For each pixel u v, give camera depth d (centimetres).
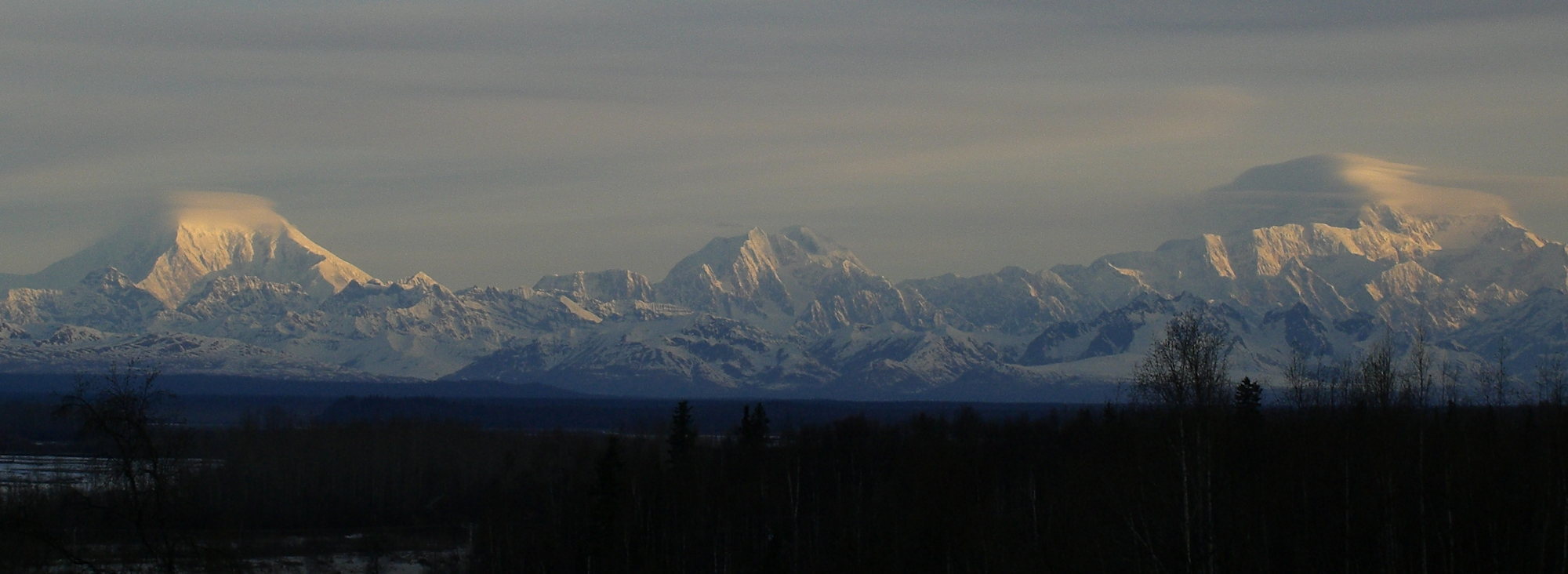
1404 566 16925
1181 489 14575
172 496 11825
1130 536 16538
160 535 11962
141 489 11619
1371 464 17725
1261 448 18262
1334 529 17575
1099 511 17825
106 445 11606
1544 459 17638
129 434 11606
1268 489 17462
